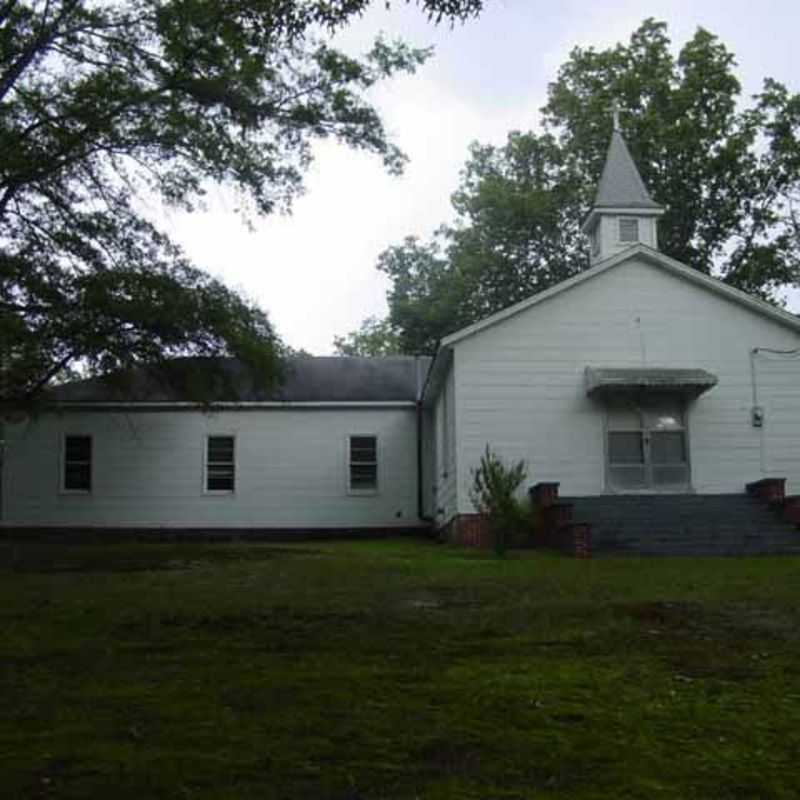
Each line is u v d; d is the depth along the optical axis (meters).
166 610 11.32
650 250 25.02
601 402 24.70
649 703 6.92
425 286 49.97
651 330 25.00
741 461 24.73
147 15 19.09
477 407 24.59
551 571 16.36
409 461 31.19
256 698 7.07
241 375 24.75
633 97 43.38
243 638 9.48
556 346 24.88
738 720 6.50
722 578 14.83
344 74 19.94
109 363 20.73
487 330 24.84
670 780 5.39
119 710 6.78
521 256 46.44
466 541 23.91
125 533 30.20
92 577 15.62
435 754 5.83
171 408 30.72
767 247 42.00
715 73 42.72
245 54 16.41
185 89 19.36
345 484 30.97
